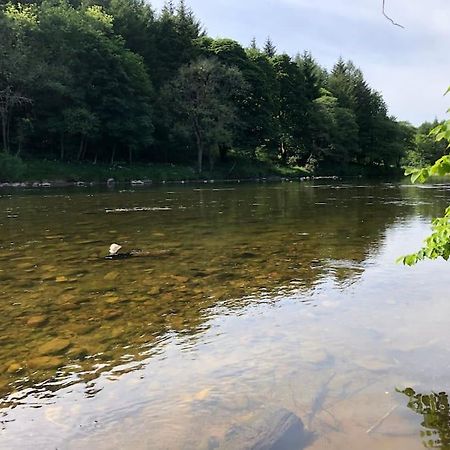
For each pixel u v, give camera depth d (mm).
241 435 2945
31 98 42812
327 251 9242
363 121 88125
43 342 4617
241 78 53719
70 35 46375
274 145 68188
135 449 2848
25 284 6801
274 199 24000
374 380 3654
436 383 3586
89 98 47531
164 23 64000
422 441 2865
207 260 8453
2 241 10531
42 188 34375
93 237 11125
